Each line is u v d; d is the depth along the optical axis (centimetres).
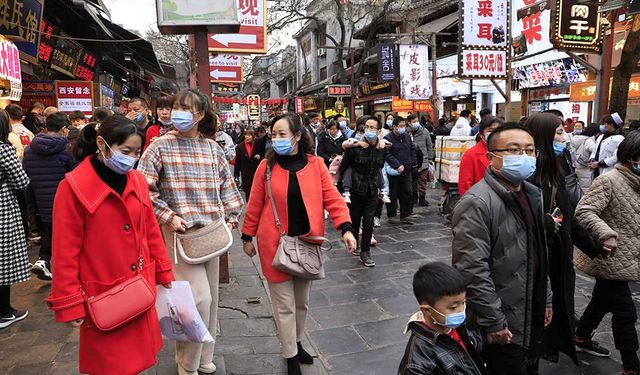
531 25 1137
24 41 633
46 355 319
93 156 212
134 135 204
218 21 449
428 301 186
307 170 296
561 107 1246
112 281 211
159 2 444
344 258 562
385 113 2406
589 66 778
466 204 223
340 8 2155
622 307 299
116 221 210
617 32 991
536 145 269
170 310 241
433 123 1428
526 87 1328
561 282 255
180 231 269
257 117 2362
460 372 188
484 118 432
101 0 1209
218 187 296
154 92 2262
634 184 297
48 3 934
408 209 761
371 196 536
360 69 2106
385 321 386
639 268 293
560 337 263
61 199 200
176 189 278
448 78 1694
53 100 923
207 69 469
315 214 287
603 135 686
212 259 296
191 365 275
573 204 317
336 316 397
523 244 223
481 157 428
